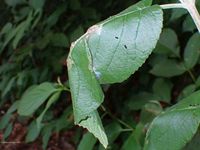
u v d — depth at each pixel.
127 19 0.18
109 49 0.18
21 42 0.78
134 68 0.18
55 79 0.78
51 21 0.70
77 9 0.71
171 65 0.43
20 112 0.39
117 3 0.74
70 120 0.56
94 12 0.73
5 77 0.72
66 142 0.88
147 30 0.18
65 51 0.74
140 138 0.38
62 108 0.78
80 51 0.19
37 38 0.73
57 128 0.56
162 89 0.48
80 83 0.19
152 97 0.48
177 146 0.21
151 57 0.52
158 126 0.22
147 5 0.18
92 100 0.18
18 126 0.93
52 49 0.74
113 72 0.18
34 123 0.53
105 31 0.18
